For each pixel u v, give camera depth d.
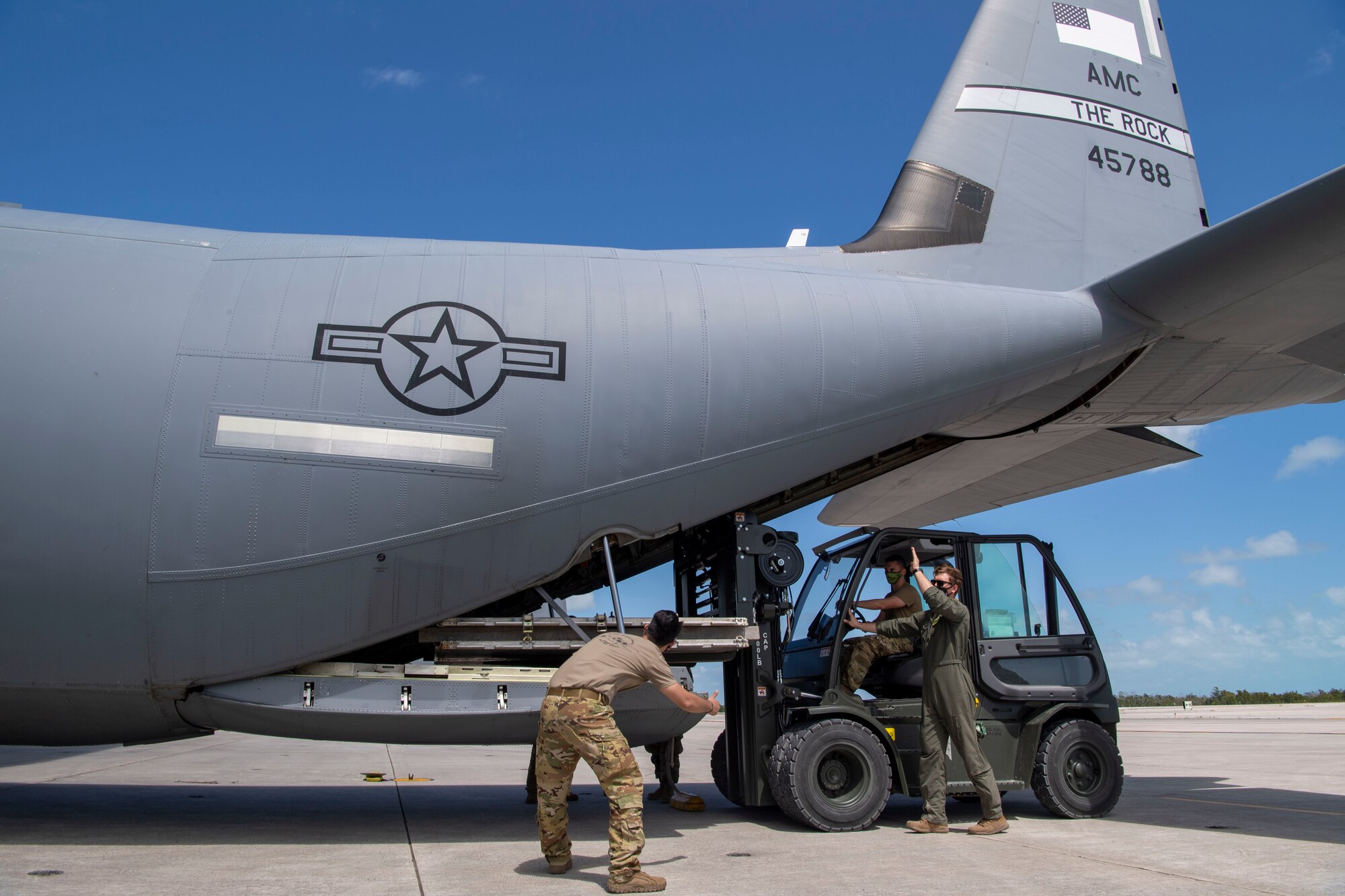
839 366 5.89
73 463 4.79
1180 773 9.31
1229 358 6.66
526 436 5.25
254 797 7.12
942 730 5.25
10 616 4.75
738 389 5.66
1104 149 7.95
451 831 5.25
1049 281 7.42
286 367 5.06
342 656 5.70
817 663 6.00
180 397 4.93
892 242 7.13
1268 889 3.62
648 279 5.82
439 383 5.19
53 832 5.09
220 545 4.85
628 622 5.37
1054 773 5.62
